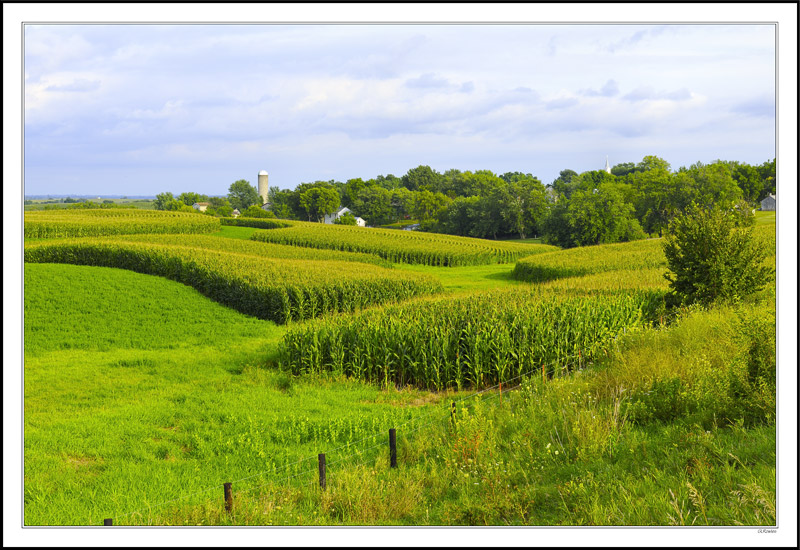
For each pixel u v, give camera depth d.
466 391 13.71
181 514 7.12
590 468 7.33
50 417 12.23
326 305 25.80
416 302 21.31
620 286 22.08
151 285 29.17
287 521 6.76
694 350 11.02
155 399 13.64
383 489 7.56
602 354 13.34
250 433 10.70
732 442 7.31
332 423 11.05
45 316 22.88
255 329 22.83
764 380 8.20
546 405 10.02
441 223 130.62
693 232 16.91
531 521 6.34
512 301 18.38
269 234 67.44
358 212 153.75
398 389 14.57
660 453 7.50
